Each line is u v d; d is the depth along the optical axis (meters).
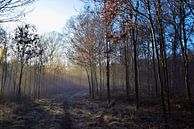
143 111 21.61
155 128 15.60
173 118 18.52
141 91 41.62
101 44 36.34
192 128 15.77
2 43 37.19
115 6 16.91
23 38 38.84
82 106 30.23
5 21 7.22
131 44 31.39
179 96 29.02
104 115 20.72
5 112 22.94
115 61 44.25
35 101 38.94
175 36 26.72
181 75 39.19
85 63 44.97
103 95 42.97
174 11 22.41
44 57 59.38
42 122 18.56
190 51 31.97
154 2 17.73
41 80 71.75
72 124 17.53
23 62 40.16
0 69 55.03
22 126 16.62
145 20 20.17
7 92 57.44
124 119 18.48
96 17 32.12
